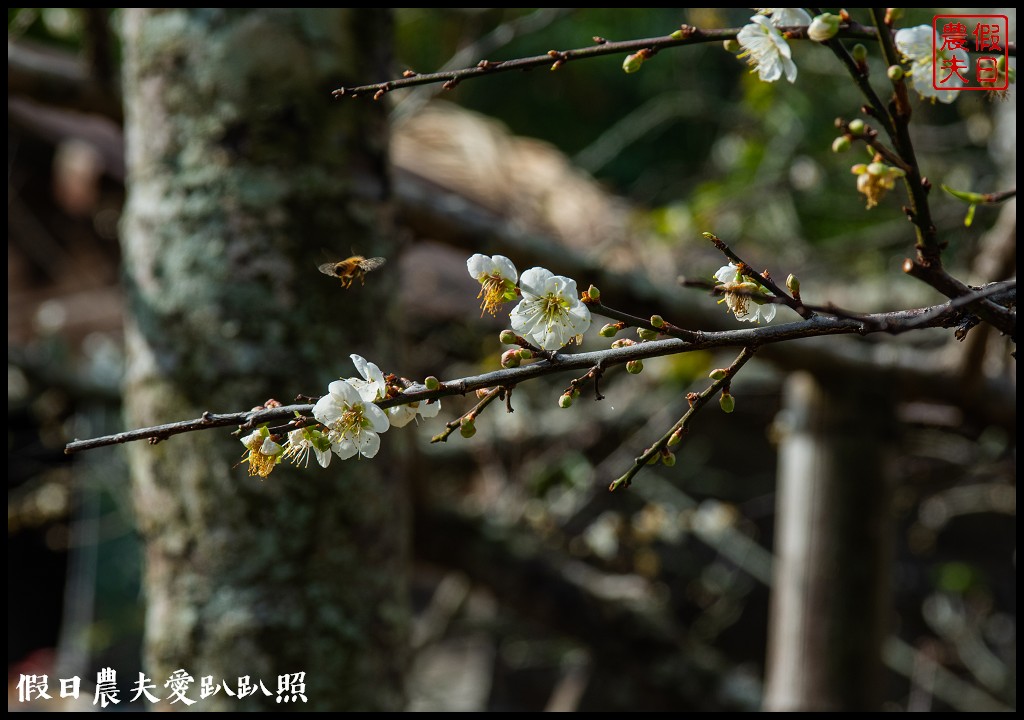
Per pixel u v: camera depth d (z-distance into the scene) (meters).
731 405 1.19
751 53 1.22
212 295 1.49
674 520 2.65
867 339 2.04
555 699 3.25
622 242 2.51
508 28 2.33
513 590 2.47
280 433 1.20
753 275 1.18
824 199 3.18
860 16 1.53
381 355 1.52
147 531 1.51
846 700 2.10
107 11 1.80
